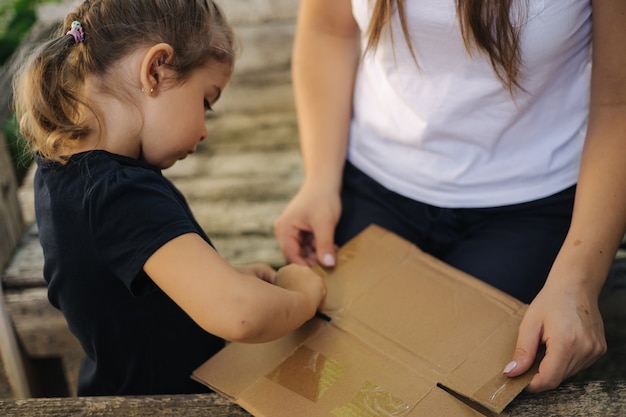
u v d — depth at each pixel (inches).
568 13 46.3
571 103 52.1
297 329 46.3
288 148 82.8
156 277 40.5
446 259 55.0
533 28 46.2
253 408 41.0
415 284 49.2
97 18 44.2
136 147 45.3
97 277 43.9
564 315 42.4
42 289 67.2
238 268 51.8
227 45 48.1
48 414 42.1
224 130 86.0
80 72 43.6
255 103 89.7
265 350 44.8
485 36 46.8
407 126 54.6
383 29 51.2
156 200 41.1
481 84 50.1
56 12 89.0
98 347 47.9
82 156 42.9
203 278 40.0
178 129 45.6
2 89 70.2
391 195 57.9
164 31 44.2
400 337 45.1
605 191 46.5
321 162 59.2
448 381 41.7
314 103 60.6
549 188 53.6
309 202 57.2
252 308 40.6
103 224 41.1
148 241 40.2
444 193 55.3
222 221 73.1
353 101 61.3
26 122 45.1
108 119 43.9
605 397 41.1
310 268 51.5
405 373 42.5
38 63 43.6
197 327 50.8
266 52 96.2
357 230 57.2
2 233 68.2
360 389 41.6
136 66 43.7
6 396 69.8
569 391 41.6
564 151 53.2
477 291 48.1
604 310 66.4
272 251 69.3
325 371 43.0
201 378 43.2
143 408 42.3
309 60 60.8
